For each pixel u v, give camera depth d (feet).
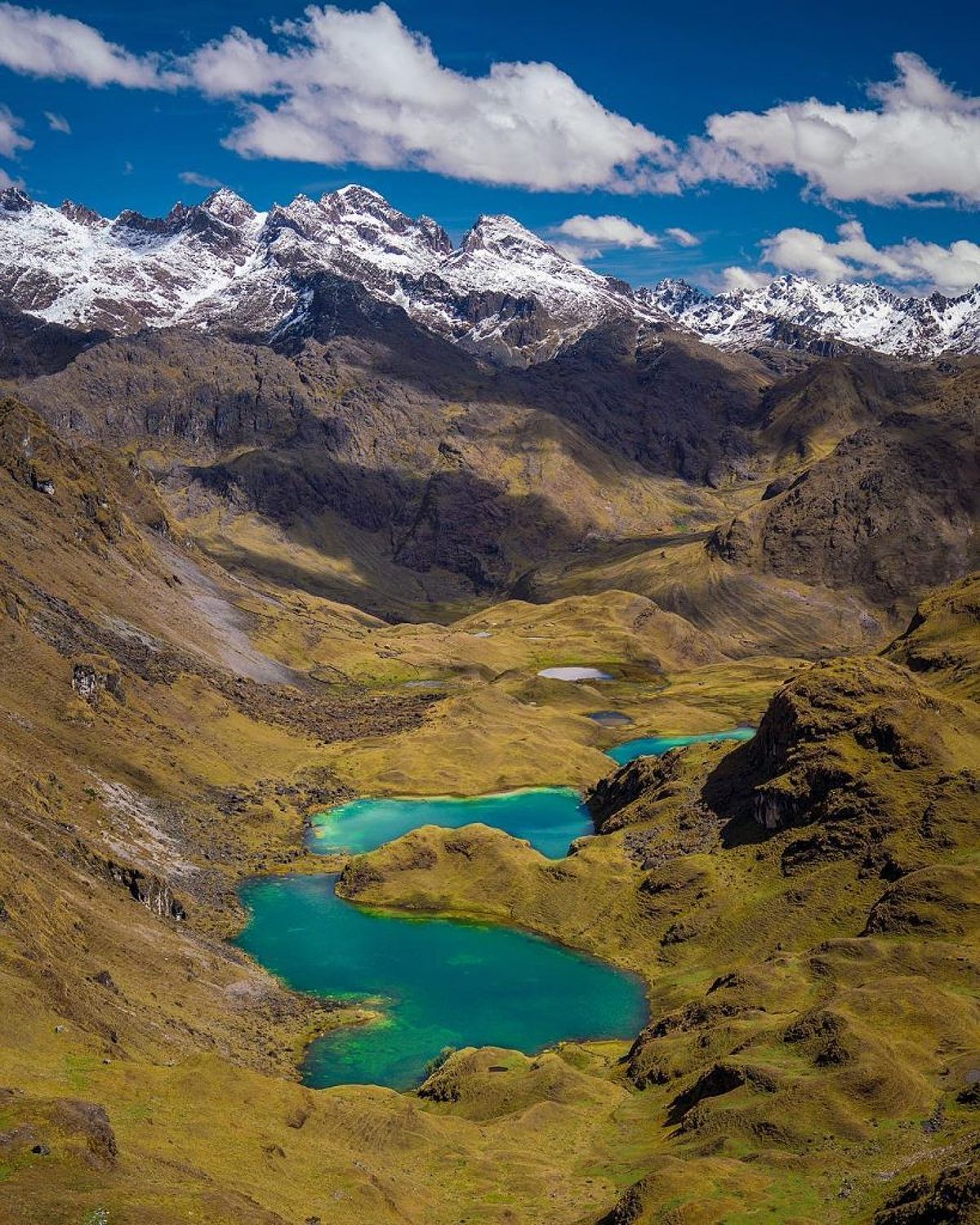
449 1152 390.63
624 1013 552.00
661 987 574.97
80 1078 321.93
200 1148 304.91
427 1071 490.08
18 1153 246.68
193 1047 429.79
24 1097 268.82
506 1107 446.19
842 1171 330.13
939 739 650.02
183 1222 236.84
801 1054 411.75
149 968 496.23
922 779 625.41
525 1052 510.58
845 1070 383.04
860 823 619.26
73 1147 253.85
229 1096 357.00
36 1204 229.04
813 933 570.46
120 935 507.30
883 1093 370.73
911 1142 344.69
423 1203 341.41
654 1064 460.96
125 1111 310.24
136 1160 272.31
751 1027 451.12
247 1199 269.85
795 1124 363.15
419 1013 549.13
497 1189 361.92
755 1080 392.06
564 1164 388.16
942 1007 428.15
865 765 650.02
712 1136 371.15
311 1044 509.76
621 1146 399.24
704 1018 490.49
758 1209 309.01
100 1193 238.68
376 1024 534.78
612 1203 344.49
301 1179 317.63
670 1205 319.06
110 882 572.92
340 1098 414.21
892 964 485.15
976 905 517.96
